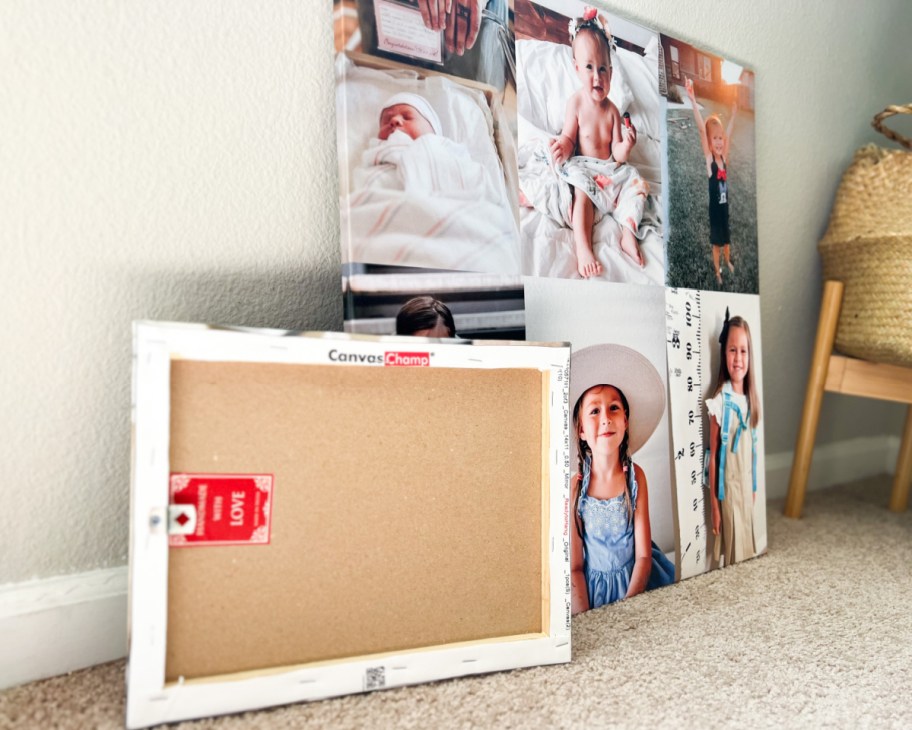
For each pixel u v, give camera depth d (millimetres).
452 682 598
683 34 987
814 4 1177
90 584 619
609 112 863
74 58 573
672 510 871
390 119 679
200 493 527
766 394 1243
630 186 880
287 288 704
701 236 963
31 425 587
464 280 721
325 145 715
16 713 537
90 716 535
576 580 770
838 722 562
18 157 558
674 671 635
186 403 525
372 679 570
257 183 676
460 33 730
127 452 635
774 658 667
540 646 633
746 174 1045
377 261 666
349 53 656
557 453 653
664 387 883
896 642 708
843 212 1139
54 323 588
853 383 1119
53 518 604
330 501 571
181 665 520
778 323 1223
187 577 523
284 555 554
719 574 899
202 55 633
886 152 1084
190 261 645
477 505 626
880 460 1515
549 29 809
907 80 1379
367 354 581
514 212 765
